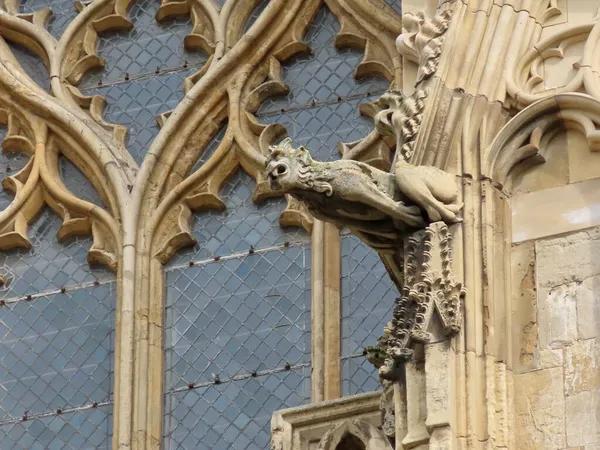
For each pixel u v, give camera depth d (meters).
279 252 41.16
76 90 43.41
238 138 41.97
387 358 35.34
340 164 35.84
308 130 42.06
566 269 35.34
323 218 36.03
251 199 41.72
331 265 40.53
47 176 42.56
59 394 40.97
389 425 35.72
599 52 36.62
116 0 43.97
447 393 34.50
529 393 34.69
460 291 35.16
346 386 39.66
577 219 35.62
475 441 34.31
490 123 36.34
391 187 35.81
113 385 40.81
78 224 42.16
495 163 36.06
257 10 43.22
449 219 35.62
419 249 35.53
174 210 41.78
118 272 41.47
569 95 36.22
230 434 39.94
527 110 36.28
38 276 42.03
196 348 40.66
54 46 43.75
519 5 37.16
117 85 43.38
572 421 34.38
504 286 35.41
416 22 37.41
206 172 41.88
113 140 42.75
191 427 40.12
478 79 36.59
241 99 42.31
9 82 43.22
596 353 34.69
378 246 36.12
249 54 42.56
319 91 42.31
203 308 40.94
